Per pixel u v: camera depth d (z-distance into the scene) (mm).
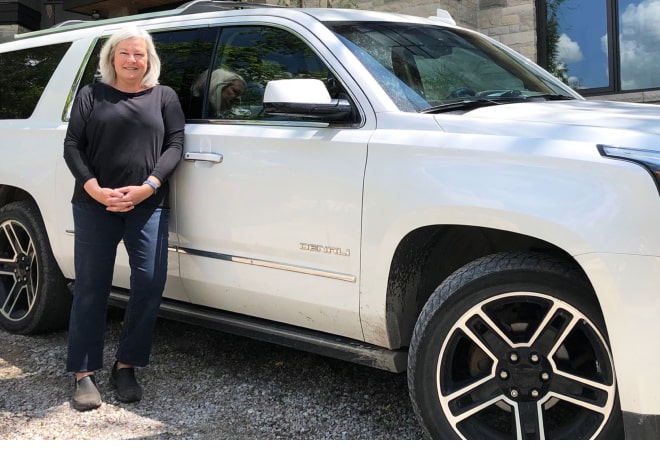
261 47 3402
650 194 2201
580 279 2375
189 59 3678
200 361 3963
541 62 8219
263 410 3287
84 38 4254
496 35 8352
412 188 2660
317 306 3016
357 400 3402
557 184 2361
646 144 2320
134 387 3414
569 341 2527
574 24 8031
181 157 3420
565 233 2305
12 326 4480
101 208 3287
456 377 2715
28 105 4383
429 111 2918
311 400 3404
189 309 3652
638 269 2186
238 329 3434
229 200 3256
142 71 3326
